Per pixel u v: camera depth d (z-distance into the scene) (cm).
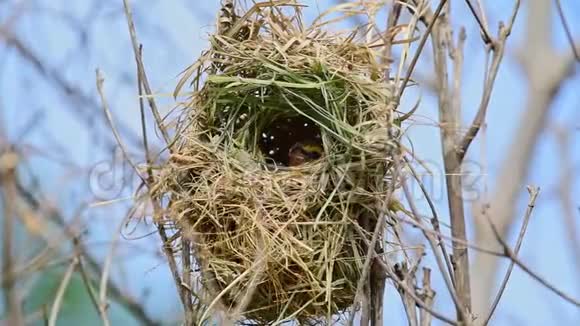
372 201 106
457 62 109
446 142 107
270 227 107
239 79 109
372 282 104
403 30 108
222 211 107
